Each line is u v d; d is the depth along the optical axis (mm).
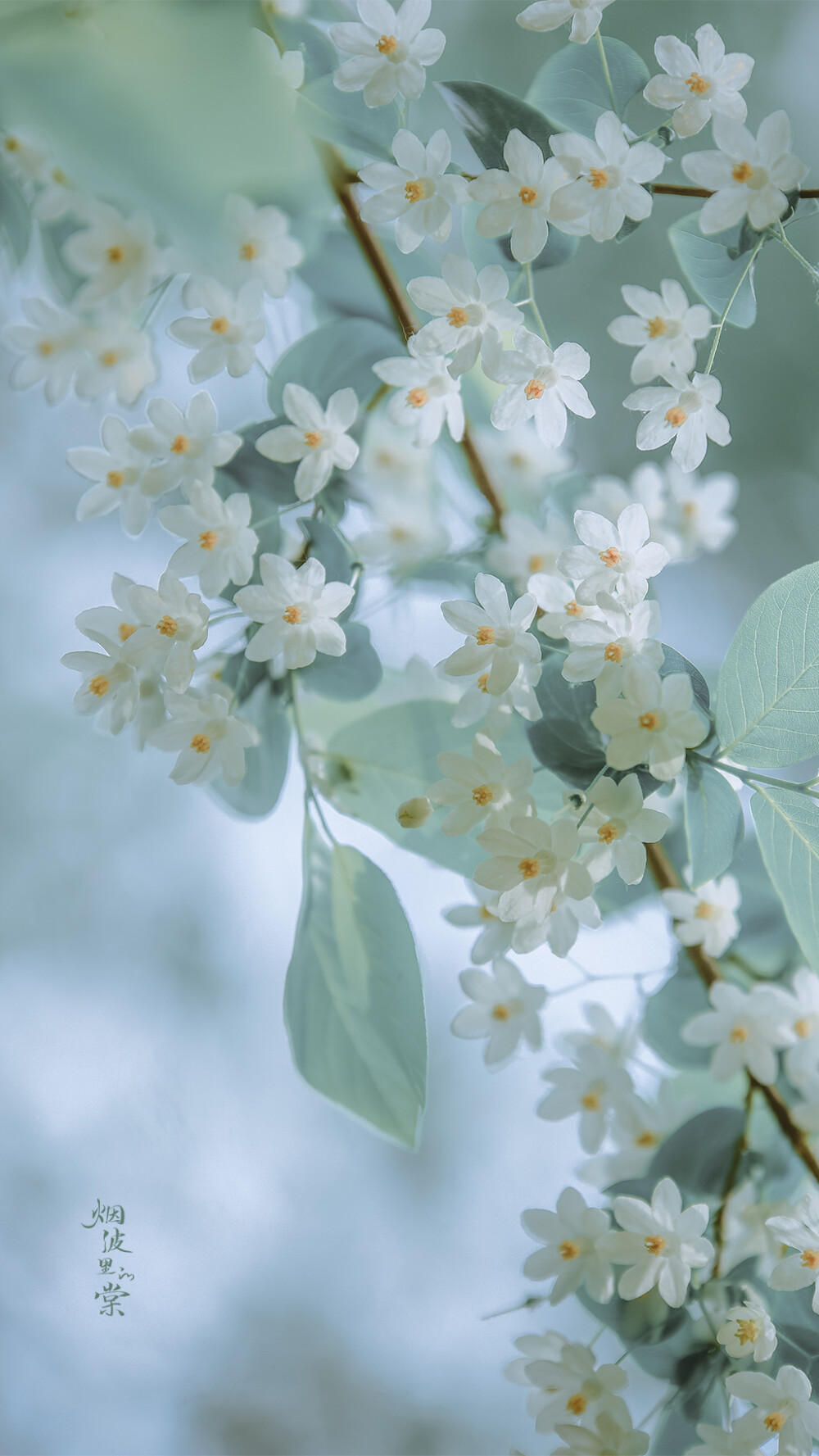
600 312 1260
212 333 924
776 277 1261
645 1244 931
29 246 956
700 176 902
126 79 886
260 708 958
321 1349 1070
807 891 938
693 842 932
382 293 958
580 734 928
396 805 959
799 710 928
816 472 1440
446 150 905
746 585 1416
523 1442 1076
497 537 1001
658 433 917
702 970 970
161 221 911
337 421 929
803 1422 926
